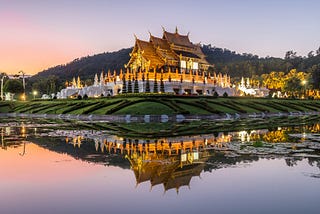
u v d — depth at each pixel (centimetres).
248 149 2331
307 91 15450
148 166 1820
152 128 3900
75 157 2086
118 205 1209
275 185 1434
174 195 1320
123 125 4366
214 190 1378
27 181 1530
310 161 1911
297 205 1187
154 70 9250
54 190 1394
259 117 6291
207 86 10212
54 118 6278
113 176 1612
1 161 1975
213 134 3247
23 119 5978
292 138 2912
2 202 1248
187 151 2270
